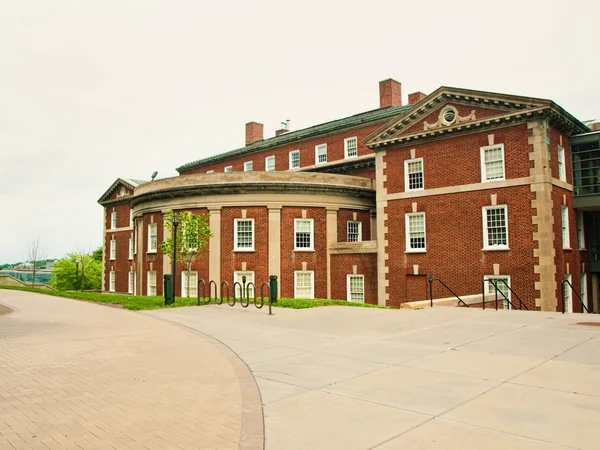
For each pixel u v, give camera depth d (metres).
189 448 5.85
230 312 20.12
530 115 25.94
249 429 6.46
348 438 6.12
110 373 9.77
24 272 146.50
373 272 33.06
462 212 28.42
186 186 35.28
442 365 9.95
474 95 27.73
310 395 8.04
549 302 24.84
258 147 51.66
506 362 10.08
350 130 42.88
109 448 5.87
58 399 7.98
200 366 10.30
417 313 18.84
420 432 6.27
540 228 25.38
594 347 11.48
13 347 12.82
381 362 10.36
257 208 34.56
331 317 18.09
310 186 34.78
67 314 20.66
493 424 6.52
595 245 31.56
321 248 35.16
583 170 30.44
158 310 21.45
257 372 9.70
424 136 30.12
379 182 32.53
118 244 57.59
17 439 6.19
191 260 30.09
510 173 26.72
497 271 26.75
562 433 6.17
